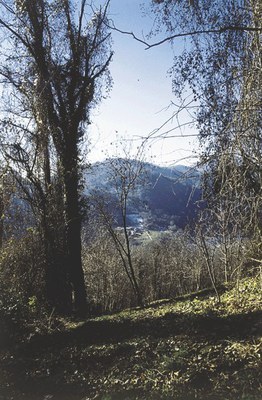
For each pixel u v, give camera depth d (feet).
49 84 54.03
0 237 51.72
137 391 21.17
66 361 28.73
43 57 54.29
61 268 53.67
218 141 18.99
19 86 54.08
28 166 51.29
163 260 137.18
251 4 19.52
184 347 25.26
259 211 22.54
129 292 126.31
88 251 116.88
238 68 19.56
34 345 33.65
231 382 19.33
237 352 22.47
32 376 27.14
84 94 56.08
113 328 35.04
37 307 44.42
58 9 55.42
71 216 55.88
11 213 53.06
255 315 27.81
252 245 27.12
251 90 19.51
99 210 70.79
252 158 20.02
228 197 22.06
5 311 35.17
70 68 56.24
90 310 60.64
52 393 23.93
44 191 54.60
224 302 34.68
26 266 52.11
